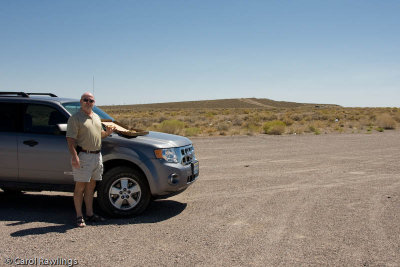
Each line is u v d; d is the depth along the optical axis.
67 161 6.21
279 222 5.80
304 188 8.37
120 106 170.50
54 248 4.66
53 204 7.06
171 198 7.49
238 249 4.65
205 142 19.05
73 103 6.84
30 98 6.59
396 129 29.91
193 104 173.25
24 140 6.35
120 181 6.15
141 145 6.19
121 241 4.94
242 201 7.20
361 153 14.74
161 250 4.61
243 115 57.53
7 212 6.41
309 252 4.55
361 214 6.24
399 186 8.58
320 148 16.48
